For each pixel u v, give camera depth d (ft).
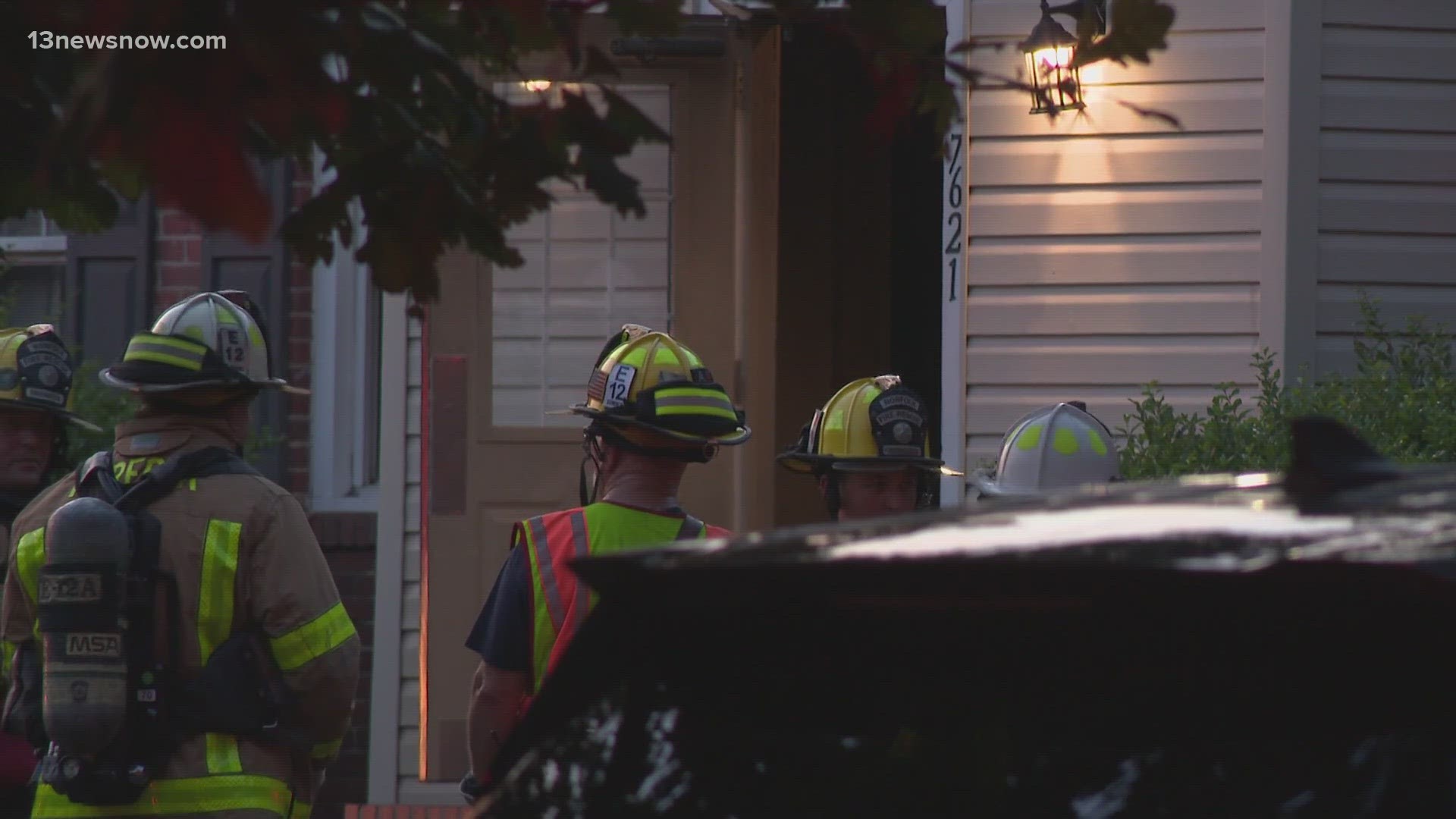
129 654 41.83
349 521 93.91
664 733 21.30
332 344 94.79
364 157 22.12
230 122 13.73
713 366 78.07
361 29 18.99
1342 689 16.89
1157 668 17.98
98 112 13.60
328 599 44.73
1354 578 16.57
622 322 77.97
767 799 19.85
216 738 42.93
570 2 20.88
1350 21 72.08
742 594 20.76
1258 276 71.87
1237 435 63.52
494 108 22.22
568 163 22.21
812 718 20.10
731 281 78.07
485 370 77.25
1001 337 73.41
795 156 92.07
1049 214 73.05
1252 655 17.53
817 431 49.90
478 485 77.00
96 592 41.04
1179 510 21.04
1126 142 72.59
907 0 23.49
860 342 93.25
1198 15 72.18
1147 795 17.37
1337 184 72.02
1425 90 72.43
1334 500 20.67
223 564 43.37
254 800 43.09
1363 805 16.25
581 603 39.86
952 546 19.75
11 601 46.16
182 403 45.16
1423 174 72.38
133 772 41.47
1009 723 18.53
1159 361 72.43
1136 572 17.74
